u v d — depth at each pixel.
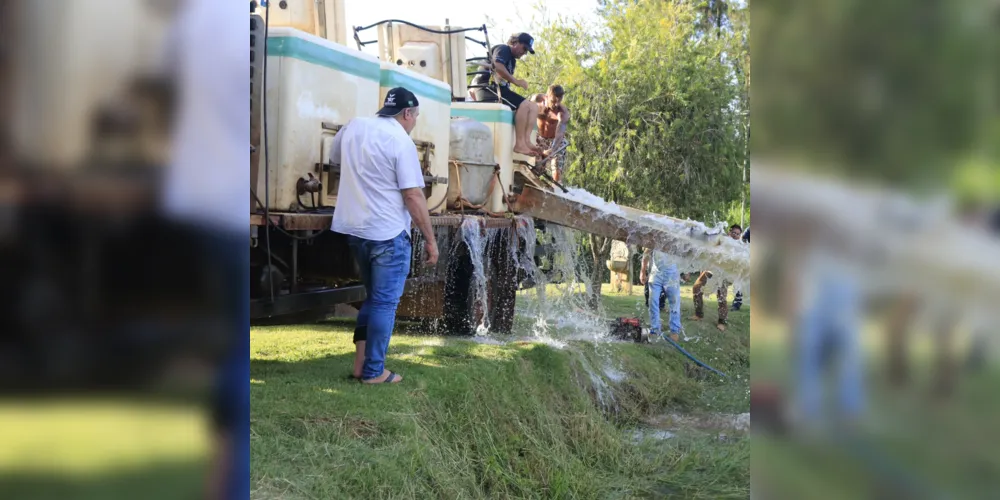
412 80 5.86
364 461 3.54
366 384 4.62
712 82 16.11
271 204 4.50
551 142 8.76
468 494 4.16
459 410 4.84
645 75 16.17
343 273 4.97
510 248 7.25
